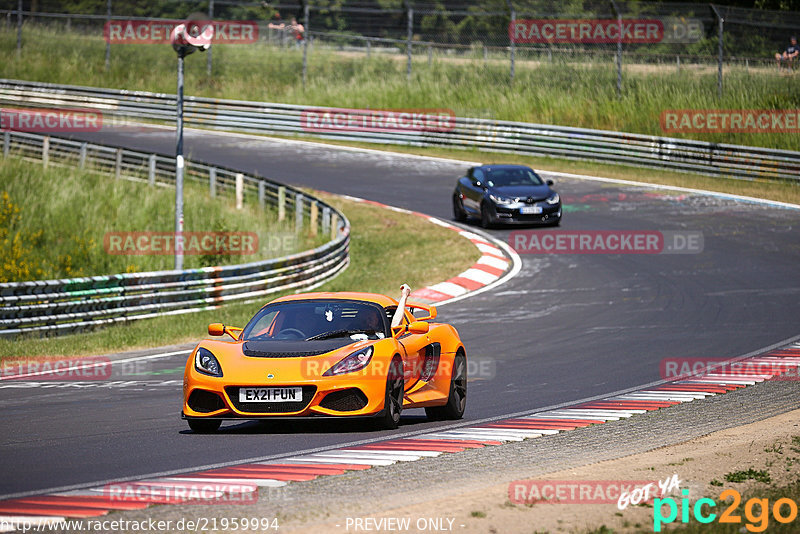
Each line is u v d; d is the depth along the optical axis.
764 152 121.62
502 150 145.12
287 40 197.00
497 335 58.97
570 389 42.84
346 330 33.22
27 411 37.38
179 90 75.50
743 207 108.38
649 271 80.75
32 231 97.81
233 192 116.44
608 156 135.50
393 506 21.66
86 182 113.12
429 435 31.89
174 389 43.34
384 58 187.50
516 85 161.25
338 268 92.12
